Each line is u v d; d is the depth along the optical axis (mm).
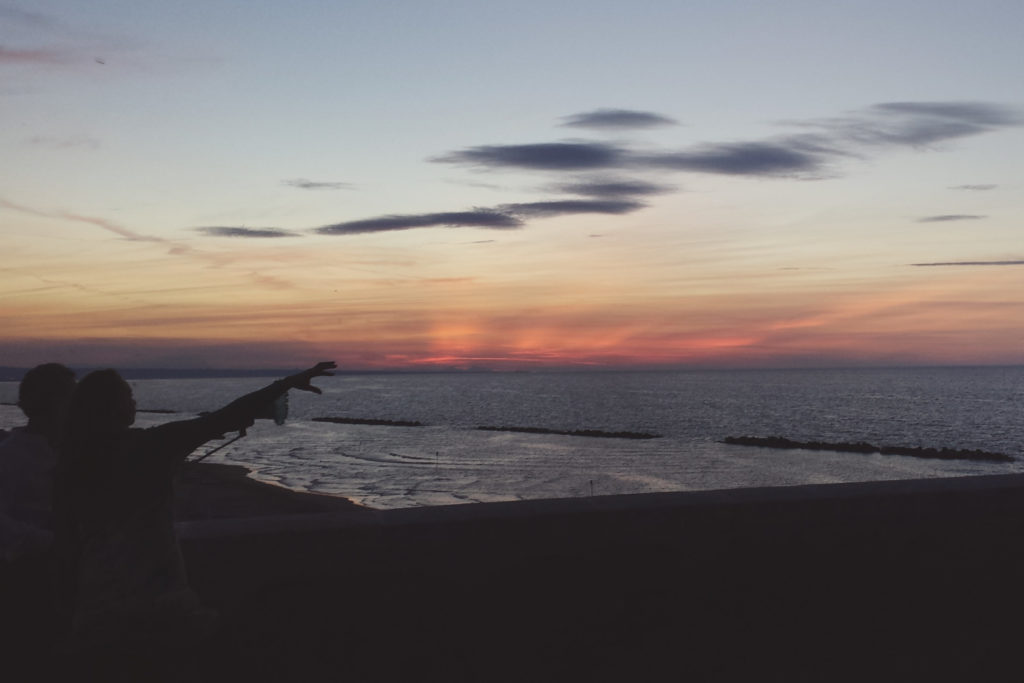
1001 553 3582
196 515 13750
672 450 74188
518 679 3023
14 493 2793
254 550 2824
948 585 3490
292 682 2816
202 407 171000
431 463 63312
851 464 64188
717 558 3281
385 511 3123
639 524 3217
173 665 2584
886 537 3469
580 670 3055
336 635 2879
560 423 111750
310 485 49562
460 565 3023
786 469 61031
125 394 2531
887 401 159500
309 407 163000
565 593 3102
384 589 2939
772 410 135750
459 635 2994
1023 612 3482
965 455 67625
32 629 2631
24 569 2656
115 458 2381
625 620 3146
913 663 3184
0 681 2592
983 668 3215
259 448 75188
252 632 2787
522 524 3100
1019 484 3674
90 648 2324
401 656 2932
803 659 3162
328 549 2902
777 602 3305
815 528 3398
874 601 3404
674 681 3068
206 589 2764
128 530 2357
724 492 3500
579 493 48344
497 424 111125
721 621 3232
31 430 2936
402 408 156500
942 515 3539
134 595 2324
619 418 121062
